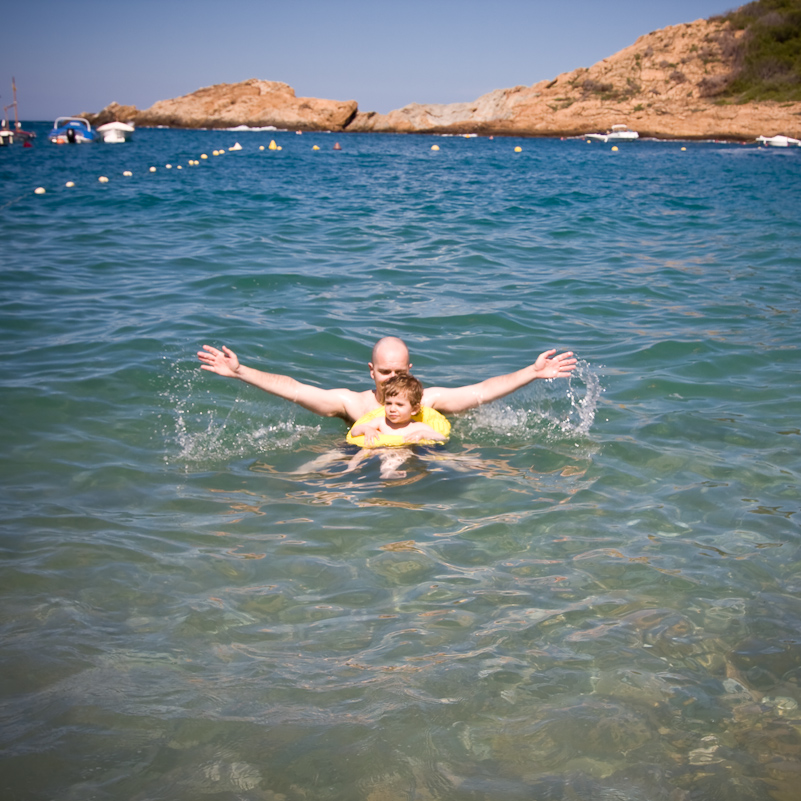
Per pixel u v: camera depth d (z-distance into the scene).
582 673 2.81
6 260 9.75
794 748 2.49
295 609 3.18
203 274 9.23
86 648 2.90
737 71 80.69
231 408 5.37
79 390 5.53
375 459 4.61
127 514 3.93
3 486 4.17
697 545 3.69
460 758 2.42
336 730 2.52
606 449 4.76
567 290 8.81
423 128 99.19
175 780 2.32
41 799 2.24
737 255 10.98
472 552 3.64
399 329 7.22
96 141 55.53
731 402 5.49
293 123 105.62
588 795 2.30
